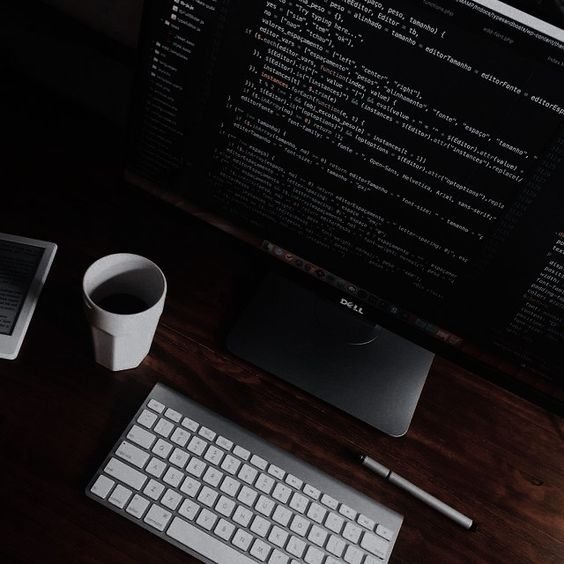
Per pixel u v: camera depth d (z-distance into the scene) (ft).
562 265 2.08
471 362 2.47
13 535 2.13
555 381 2.35
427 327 2.46
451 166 2.06
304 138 2.22
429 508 2.42
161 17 2.15
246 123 2.27
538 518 2.48
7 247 2.68
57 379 2.45
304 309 2.78
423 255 2.28
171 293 2.74
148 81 2.31
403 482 2.41
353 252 2.40
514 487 2.53
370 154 2.15
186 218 2.63
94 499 2.21
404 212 2.22
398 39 1.92
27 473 2.24
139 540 2.19
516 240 2.10
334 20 1.97
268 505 2.27
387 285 2.43
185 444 2.33
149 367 2.54
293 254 2.52
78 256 2.76
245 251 2.62
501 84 1.87
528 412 2.72
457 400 2.69
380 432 2.56
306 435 2.50
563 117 1.84
